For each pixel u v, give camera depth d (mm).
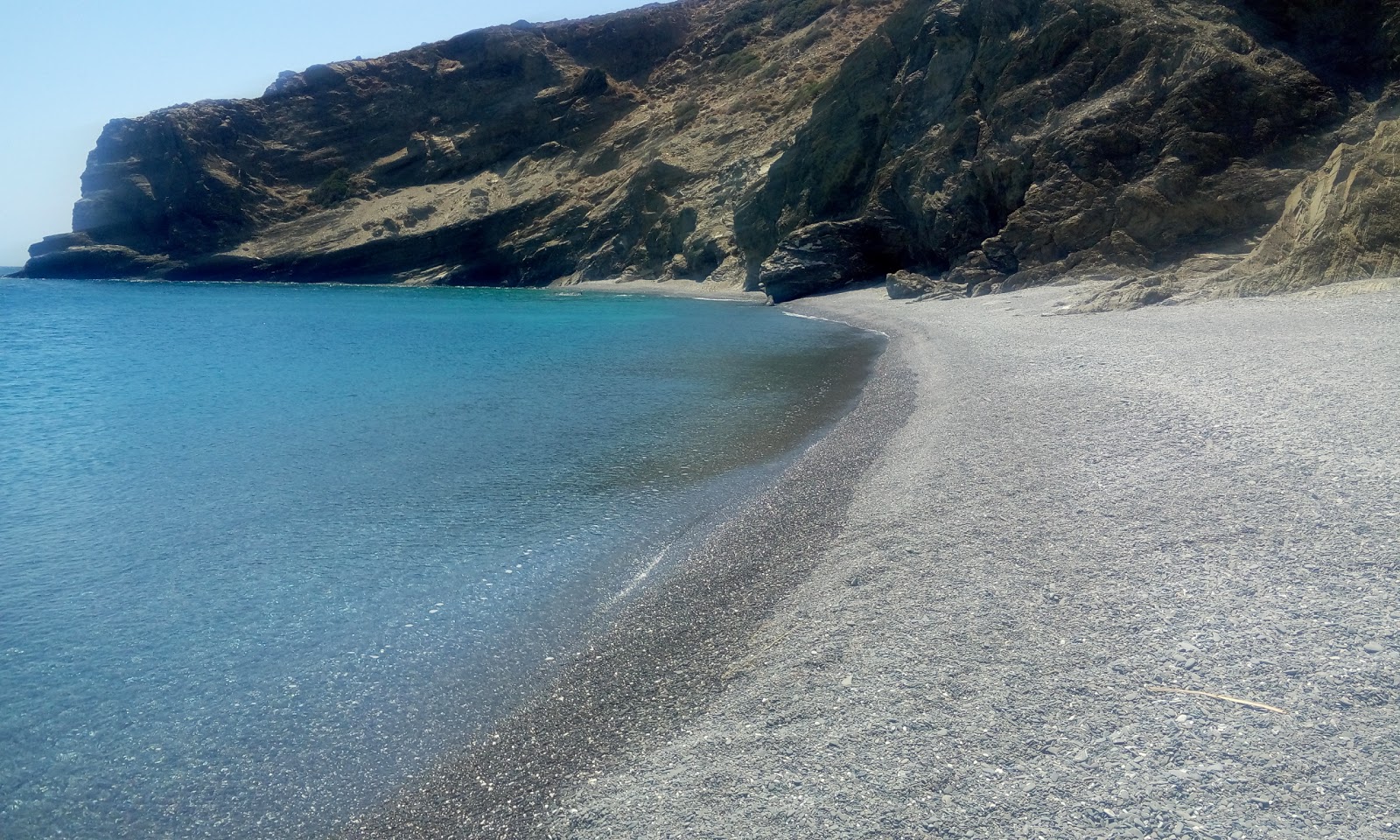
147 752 5941
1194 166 33062
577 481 12289
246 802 5402
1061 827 4000
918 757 4684
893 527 8508
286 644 7469
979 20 45000
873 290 44750
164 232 103500
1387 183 21266
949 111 44844
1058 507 8258
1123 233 33531
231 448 15195
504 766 5539
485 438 15320
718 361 25141
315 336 37719
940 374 17828
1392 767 4047
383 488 12195
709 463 13086
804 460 12461
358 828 5090
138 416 18797
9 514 11414
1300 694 4703
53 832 5180
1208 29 36469
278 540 10109
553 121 97000
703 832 4406
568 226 80125
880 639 6113
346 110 107000
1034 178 37812
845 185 51875
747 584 7980
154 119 103125
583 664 6824
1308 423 9641
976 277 37594
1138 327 19438
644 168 75438
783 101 76312
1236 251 31062
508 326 40500
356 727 6164
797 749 4965
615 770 5277
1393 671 4773
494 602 8195
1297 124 33156
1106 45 38469
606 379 22422
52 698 6648
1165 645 5438
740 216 58375
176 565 9375
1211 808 3969
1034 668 5406
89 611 8234
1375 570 5984
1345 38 34969
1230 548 6727
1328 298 19688
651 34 103375
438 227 89750
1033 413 12336
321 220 100000
